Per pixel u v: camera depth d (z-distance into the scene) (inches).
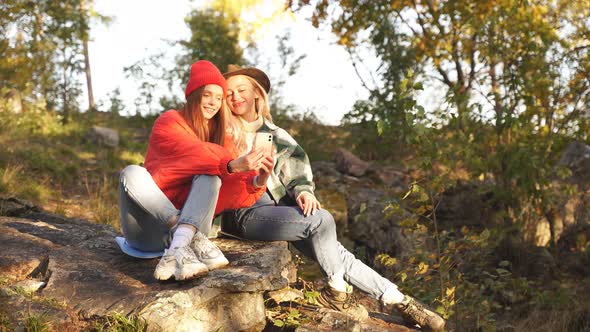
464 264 254.5
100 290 124.2
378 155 443.5
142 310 114.0
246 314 125.5
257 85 153.2
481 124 292.7
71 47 501.0
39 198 288.4
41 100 484.7
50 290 124.9
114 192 327.3
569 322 236.7
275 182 147.9
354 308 142.0
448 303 169.8
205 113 134.9
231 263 134.9
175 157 128.3
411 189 182.1
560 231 330.6
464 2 365.4
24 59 475.8
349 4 406.9
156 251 137.0
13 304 118.2
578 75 326.3
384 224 299.1
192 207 123.8
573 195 337.1
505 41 326.3
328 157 463.2
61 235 166.2
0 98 447.2
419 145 198.4
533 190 310.7
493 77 336.8
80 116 509.7
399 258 264.7
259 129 153.9
